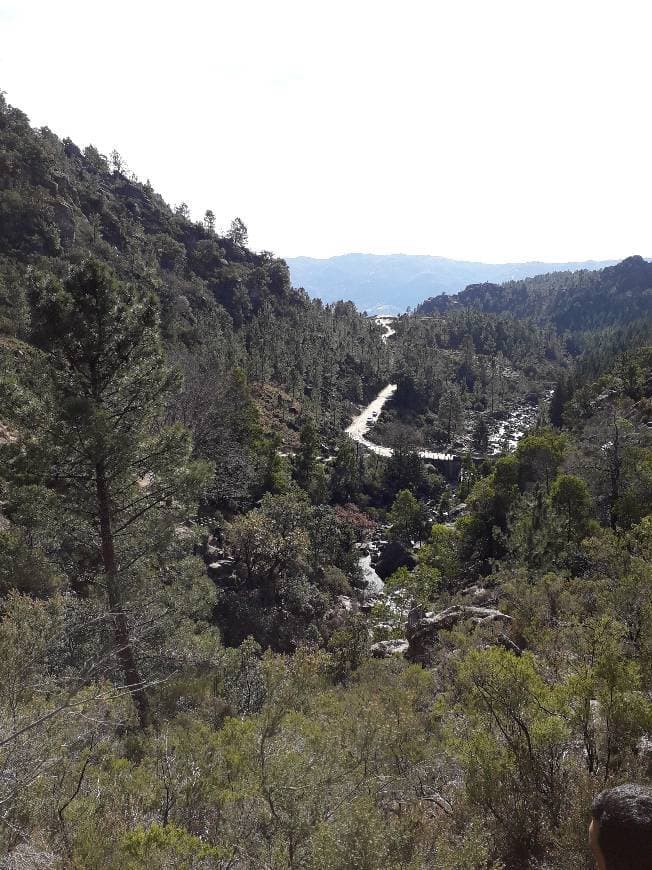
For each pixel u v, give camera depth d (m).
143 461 14.13
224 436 44.41
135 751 6.90
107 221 111.81
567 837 3.77
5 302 50.84
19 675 7.34
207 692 10.77
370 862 3.30
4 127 94.94
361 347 137.12
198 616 16.47
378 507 74.62
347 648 17.86
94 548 14.02
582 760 4.60
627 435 34.00
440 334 188.62
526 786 4.30
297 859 3.97
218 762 5.78
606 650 4.93
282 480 49.12
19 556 12.64
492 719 5.09
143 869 3.65
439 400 125.19
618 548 10.98
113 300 12.88
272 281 151.00
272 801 4.66
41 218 80.12
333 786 4.80
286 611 31.31
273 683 9.45
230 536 32.69
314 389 101.50
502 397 141.00
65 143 148.75
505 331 198.00
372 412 112.38
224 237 159.00
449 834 4.02
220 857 3.91
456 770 5.59
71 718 5.85
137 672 11.45
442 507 69.31
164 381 13.91
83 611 11.69
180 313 91.25
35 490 12.62
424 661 14.05
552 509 32.06
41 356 12.94
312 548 43.84
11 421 12.64
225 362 70.62
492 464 79.88
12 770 4.57
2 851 4.01
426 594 31.53
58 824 4.58
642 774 4.12
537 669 5.99
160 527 14.50
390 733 5.77
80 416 11.96
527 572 21.58
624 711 4.46
